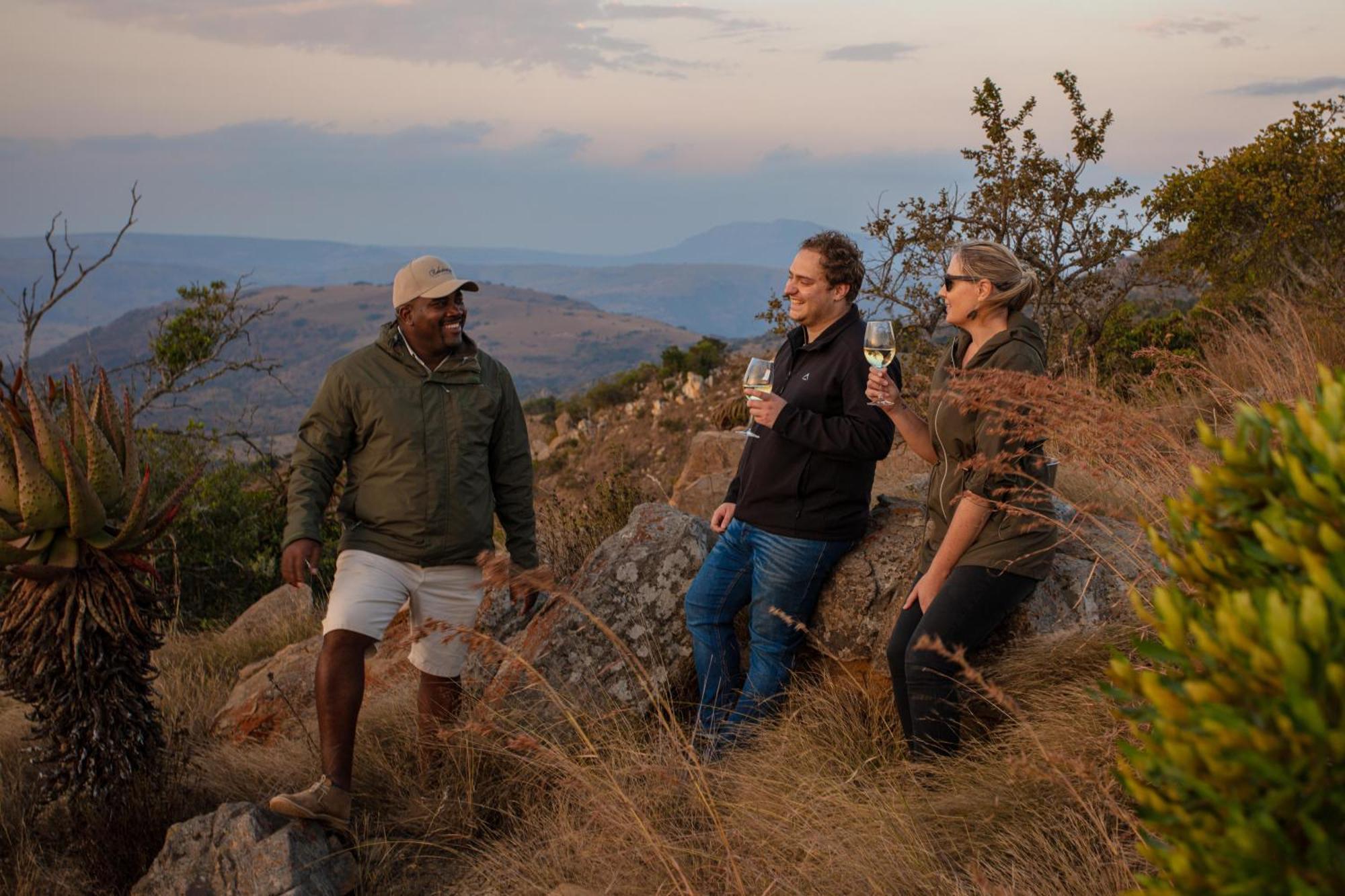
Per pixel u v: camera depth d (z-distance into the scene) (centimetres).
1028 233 1152
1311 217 1197
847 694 409
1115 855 262
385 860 379
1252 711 128
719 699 435
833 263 399
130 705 411
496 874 356
